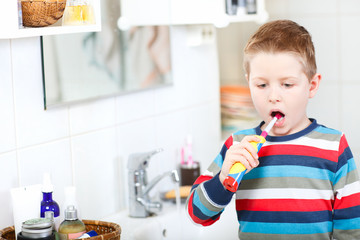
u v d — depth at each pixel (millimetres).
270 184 1219
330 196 1203
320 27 2850
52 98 1649
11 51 1521
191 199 1227
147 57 2035
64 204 1565
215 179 1166
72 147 1742
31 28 1374
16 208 1467
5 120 1515
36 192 1502
